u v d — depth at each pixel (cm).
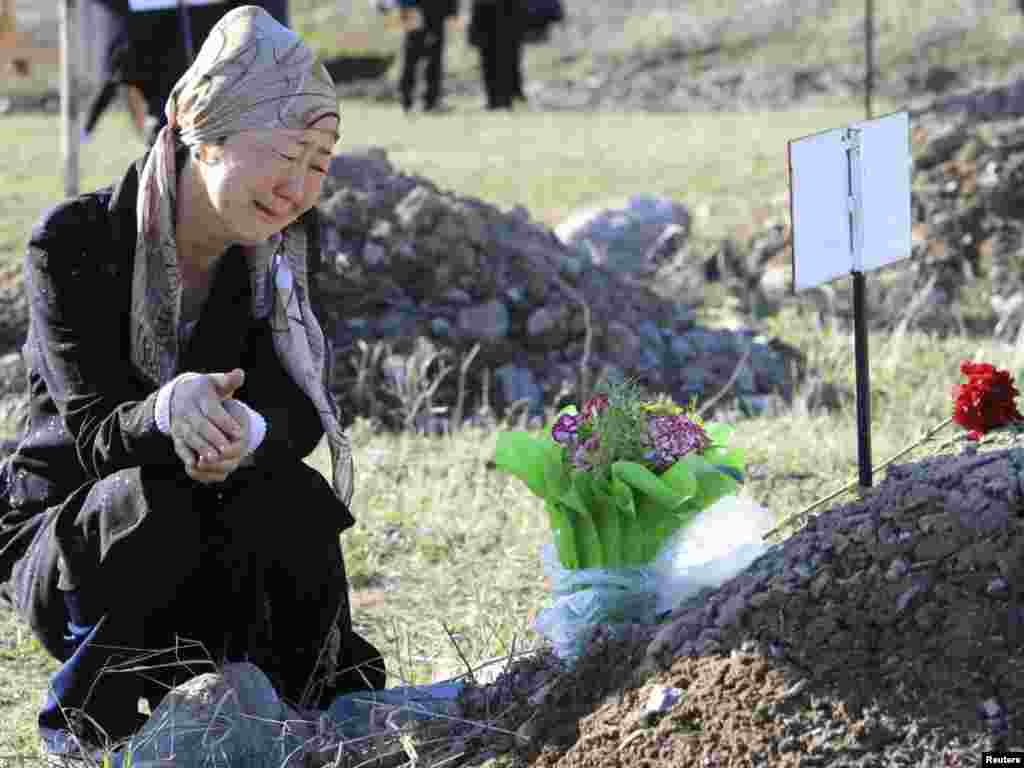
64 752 509
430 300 1160
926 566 472
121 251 511
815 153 513
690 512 537
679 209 1559
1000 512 474
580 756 477
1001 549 468
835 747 442
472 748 511
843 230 522
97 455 491
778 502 830
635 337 1170
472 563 779
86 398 499
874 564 477
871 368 1159
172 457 486
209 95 489
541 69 3181
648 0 3525
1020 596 460
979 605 461
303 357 532
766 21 3294
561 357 1151
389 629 700
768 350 1201
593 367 1146
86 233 510
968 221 1443
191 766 500
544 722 502
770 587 486
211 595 531
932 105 1658
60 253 507
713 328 1239
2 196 1639
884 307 1348
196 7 1211
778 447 934
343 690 561
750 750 448
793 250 510
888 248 533
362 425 1010
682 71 3106
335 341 1112
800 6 3344
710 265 1470
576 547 539
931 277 1382
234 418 479
